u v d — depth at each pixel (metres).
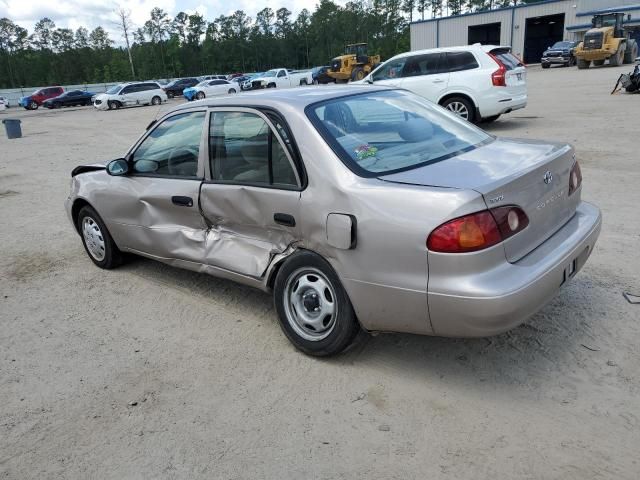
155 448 2.89
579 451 2.62
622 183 7.02
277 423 3.00
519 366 3.32
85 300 4.82
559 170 3.31
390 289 2.96
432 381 3.25
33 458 2.88
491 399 3.05
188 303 4.60
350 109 3.67
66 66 102.25
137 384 3.48
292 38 109.81
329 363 3.52
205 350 3.83
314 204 3.23
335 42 105.75
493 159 3.27
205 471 2.70
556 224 3.31
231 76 57.28
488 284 2.71
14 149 16.78
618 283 4.25
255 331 4.04
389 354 3.56
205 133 4.03
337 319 3.32
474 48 11.59
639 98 15.65
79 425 3.12
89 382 3.55
